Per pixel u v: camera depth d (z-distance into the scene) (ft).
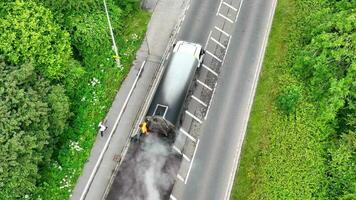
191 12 149.59
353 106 115.14
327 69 119.96
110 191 117.08
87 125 128.98
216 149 124.16
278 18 145.79
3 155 103.86
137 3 148.56
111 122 130.21
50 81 120.67
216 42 143.33
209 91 134.00
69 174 121.90
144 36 144.97
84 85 134.31
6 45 112.06
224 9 149.89
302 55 128.67
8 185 105.81
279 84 131.54
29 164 107.76
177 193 117.91
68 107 118.21
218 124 128.26
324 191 112.68
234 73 136.87
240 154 122.62
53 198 118.42
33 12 118.01
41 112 110.52
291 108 124.88
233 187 117.80
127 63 139.74
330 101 117.50
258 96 131.64
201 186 118.73
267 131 124.47
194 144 125.29
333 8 131.44
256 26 145.48
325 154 118.21
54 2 125.80
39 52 116.37
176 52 130.31
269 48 140.26
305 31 137.49
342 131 120.26
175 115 120.47
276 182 115.34
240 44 142.41
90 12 133.28
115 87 135.64
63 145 125.29
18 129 107.34
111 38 139.64
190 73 126.93
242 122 127.85
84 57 136.15
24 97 110.01
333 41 119.14
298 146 120.06
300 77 130.82
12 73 110.22
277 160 118.62
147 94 134.72
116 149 126.11
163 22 147.64
